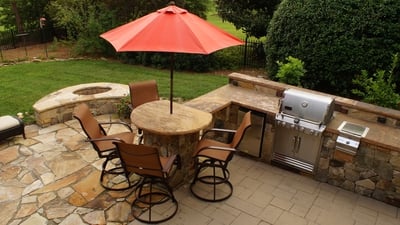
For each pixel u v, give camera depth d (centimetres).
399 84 706
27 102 739
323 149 465
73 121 653
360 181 449
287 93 472
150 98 560
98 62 1180
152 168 358
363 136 428
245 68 1151
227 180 447
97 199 416
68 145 553
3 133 530
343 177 461
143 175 373
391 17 680
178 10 389
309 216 407
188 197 432
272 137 509
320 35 749
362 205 433
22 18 1545
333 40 736
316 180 486
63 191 430
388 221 405
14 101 743
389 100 564
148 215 392
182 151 439
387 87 582
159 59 1108
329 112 451
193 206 414
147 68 1124
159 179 414
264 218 398
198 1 1256
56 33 1539
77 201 411
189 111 452
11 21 1559
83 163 499
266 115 503
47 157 513
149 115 434
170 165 378
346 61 731
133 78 977
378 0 695
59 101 646
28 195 420
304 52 778
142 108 458
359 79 690
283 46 825
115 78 970
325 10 742
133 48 334
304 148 482
